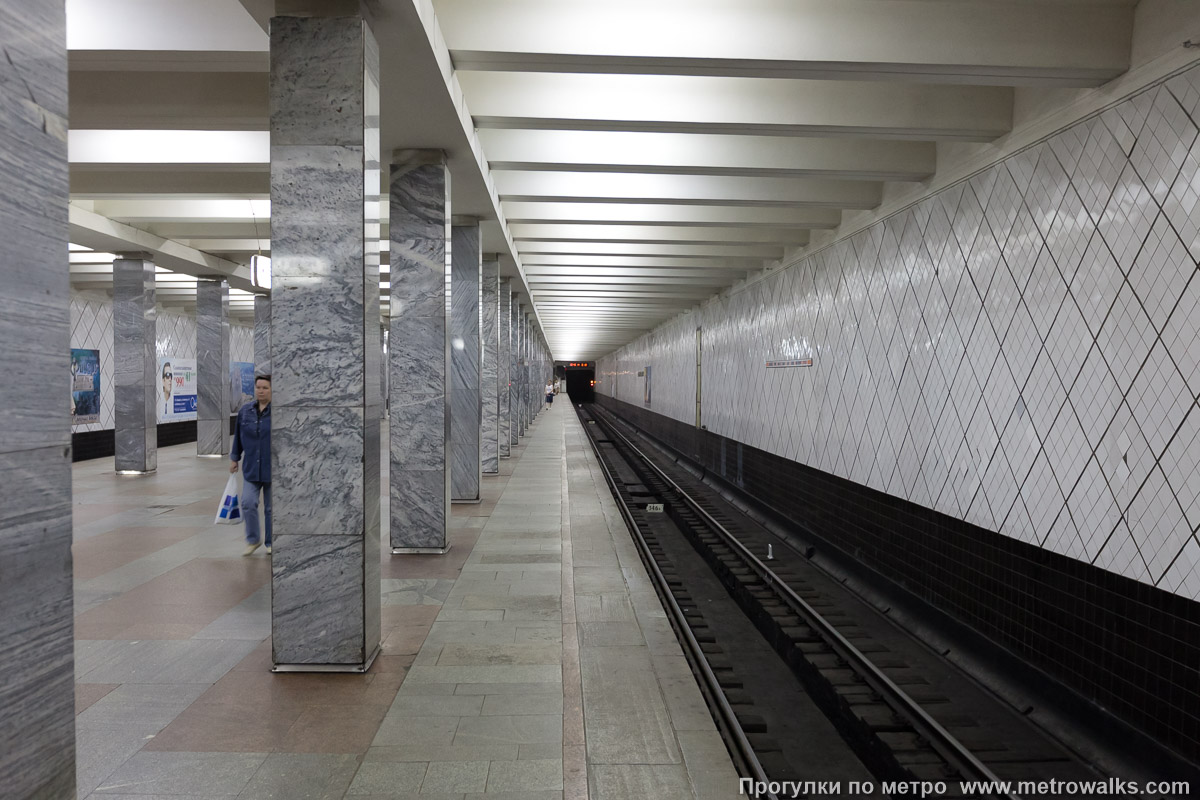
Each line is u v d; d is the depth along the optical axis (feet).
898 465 23.91
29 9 4.71
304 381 12.57
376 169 12.97
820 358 31.48
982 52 14.23
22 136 4.67
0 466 4.59
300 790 9.18
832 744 16.06
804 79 16.34
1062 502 15.85
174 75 18.15
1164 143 13.09
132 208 32.89
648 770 9.84
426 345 21.50
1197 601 12.26
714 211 29.19
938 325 21.26
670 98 17.94
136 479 38.99
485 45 14.64
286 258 12.42
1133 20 13.96
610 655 14.29
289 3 12.27
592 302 61.72
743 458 44.88
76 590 17.84
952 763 13.67
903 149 21.54
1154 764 12.99
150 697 11.88
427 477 22.00
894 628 22.54
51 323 4.96
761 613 23.70
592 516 29.43
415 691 12.20
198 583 18.45
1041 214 16.62
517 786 9.34
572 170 22.50
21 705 4.77
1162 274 13.06
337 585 12.85
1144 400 13.46
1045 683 16.11
